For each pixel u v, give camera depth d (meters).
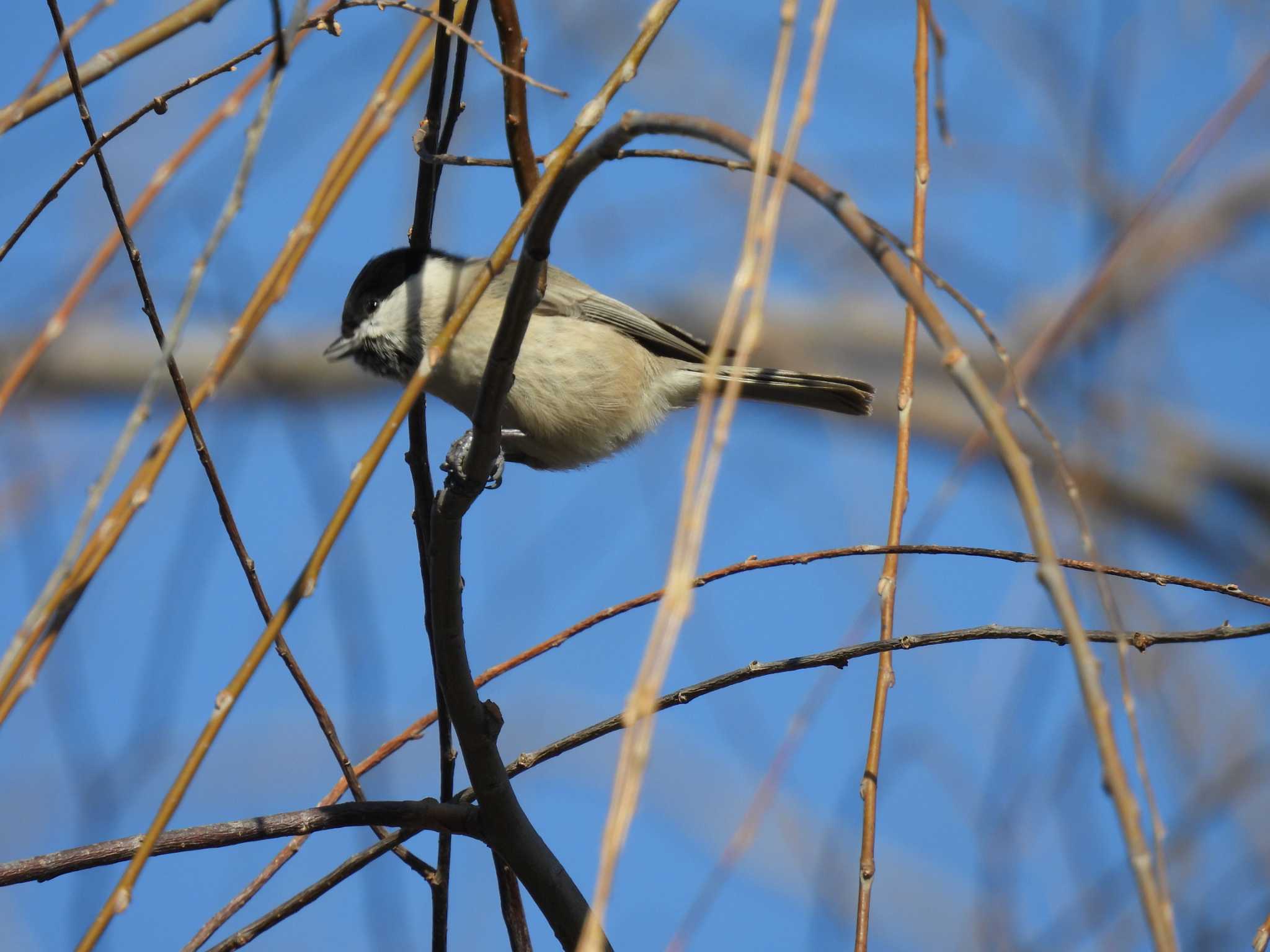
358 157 4.83
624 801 3.31
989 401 3.44
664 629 3.34
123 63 4.89
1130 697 3.61
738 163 5.05
